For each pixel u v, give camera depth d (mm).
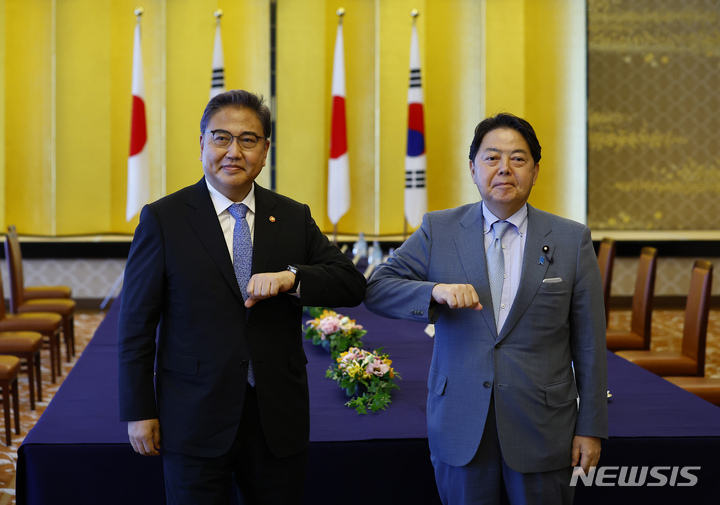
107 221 8414
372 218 8594
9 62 8094
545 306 1907
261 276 1789
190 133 8367
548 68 8492
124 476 2381
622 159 9008
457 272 1978
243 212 1949
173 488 1865
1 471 3605
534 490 1908
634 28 8906
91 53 8250
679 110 9000
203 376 1847
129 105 8375
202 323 1854
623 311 8430
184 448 1835
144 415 1843
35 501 2373
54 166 8188
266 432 1867
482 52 8438
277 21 8398
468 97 8570
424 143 7363
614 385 3162
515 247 1974
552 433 1896
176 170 8375
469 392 1915
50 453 2361
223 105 1877
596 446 1921
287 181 8516
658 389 3096
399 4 8406
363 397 2781
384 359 2943
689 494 2502
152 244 1871
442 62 8531
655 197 9070
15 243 5645
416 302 1879
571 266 1941
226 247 1894
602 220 9039
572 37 8430
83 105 8266
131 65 8359
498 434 1888
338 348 3490
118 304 5031
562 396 1922
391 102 8477
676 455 2475
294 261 1983
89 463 2371
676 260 8633
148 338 1868
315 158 8523
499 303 1939
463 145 8617
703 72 8984
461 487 1938
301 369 1968
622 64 8930
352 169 8547
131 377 1838
